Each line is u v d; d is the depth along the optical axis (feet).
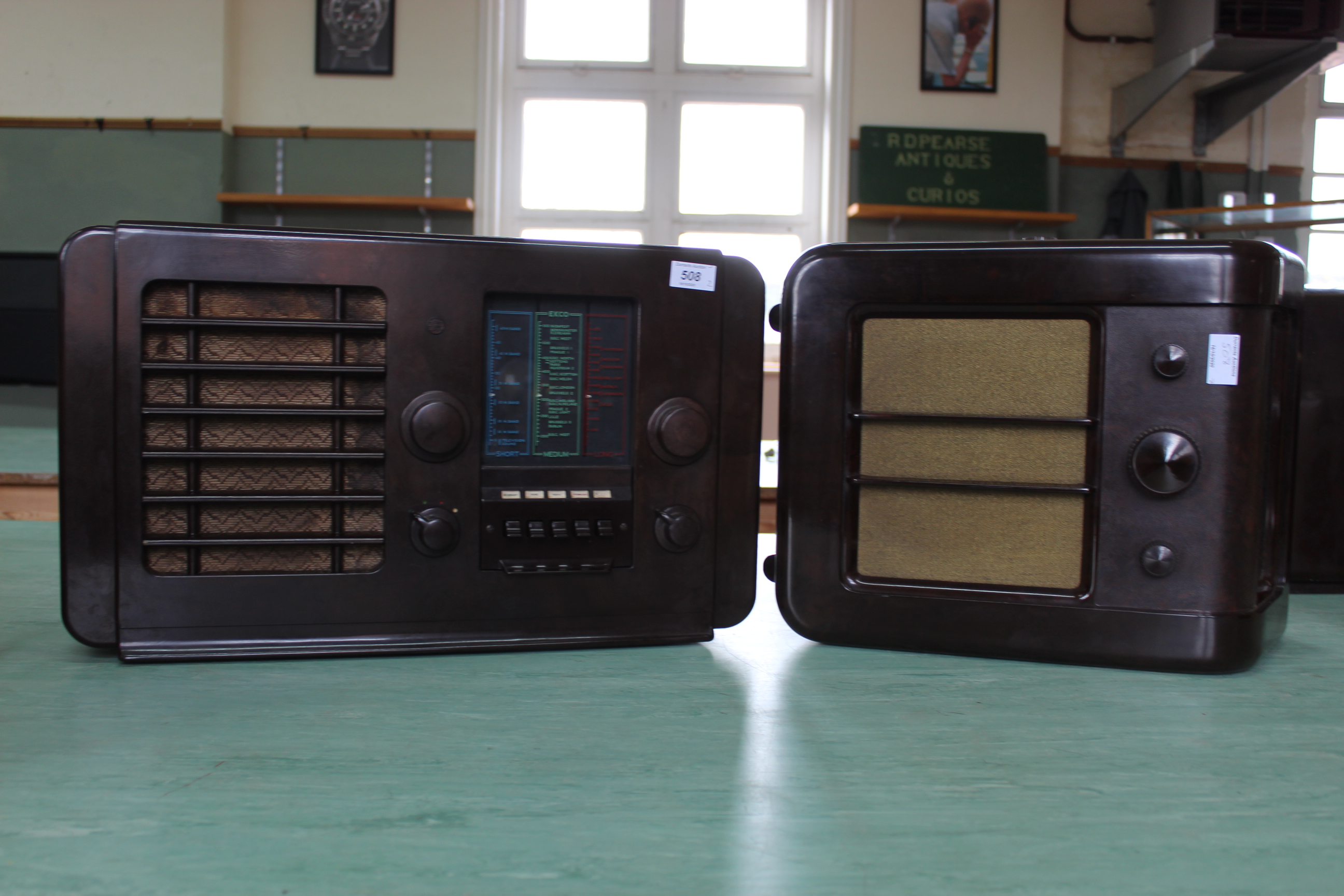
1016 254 2.12
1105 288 2.07
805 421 2.26
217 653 2.01
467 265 2.09
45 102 11.84
